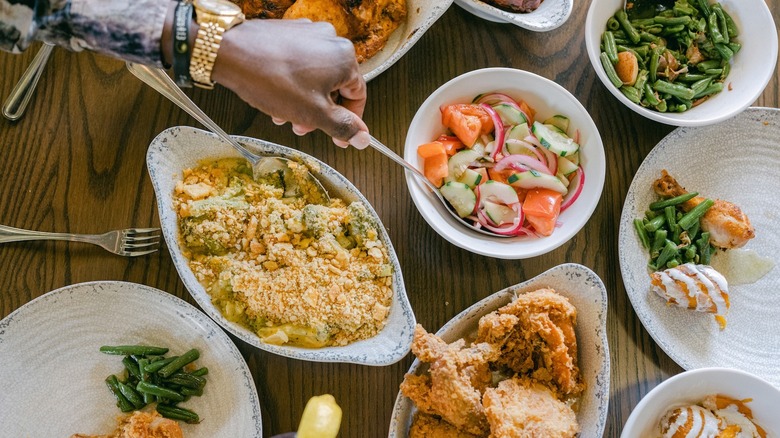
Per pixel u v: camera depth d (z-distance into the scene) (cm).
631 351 142
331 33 106
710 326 141
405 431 132
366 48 139
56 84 144
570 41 151
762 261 144
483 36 150
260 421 131
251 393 131
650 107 142
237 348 133
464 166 137
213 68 101
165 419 130
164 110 144
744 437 131
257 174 134
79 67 144
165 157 130
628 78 139
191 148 132
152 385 130
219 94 145
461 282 143
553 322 128
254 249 131
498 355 127
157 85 128
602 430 124
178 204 131
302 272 130
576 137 138
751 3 140
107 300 132
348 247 134
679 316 141
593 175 135
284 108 106
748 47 142
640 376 141
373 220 132
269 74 100
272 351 126
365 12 137
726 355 140
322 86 104
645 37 142
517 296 130
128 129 144
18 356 131
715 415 133
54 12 92
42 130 143
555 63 150
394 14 140
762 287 143
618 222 146
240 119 145
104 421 134
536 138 137
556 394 129
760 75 139
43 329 131
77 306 132
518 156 136
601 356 127
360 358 125
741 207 146
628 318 142
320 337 128
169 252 136
